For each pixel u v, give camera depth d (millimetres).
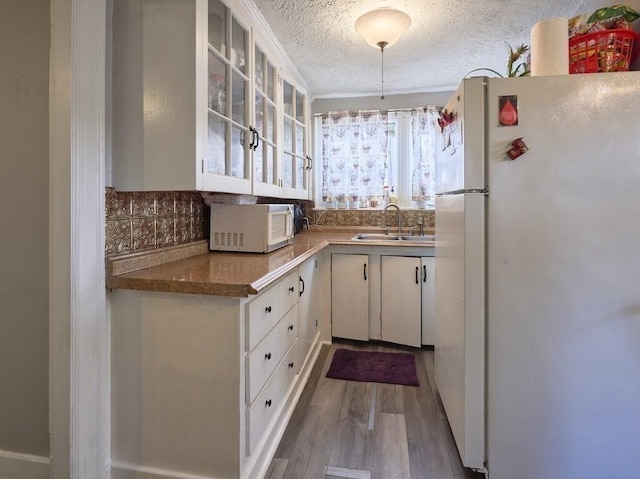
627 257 1159
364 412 1823
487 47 2316
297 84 2643
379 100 3271
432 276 2580
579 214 1176
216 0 1484
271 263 1539
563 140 1174
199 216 1878
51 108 1167
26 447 1302
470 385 1271
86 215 1200
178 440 1262
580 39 1314
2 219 1267
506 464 1259
